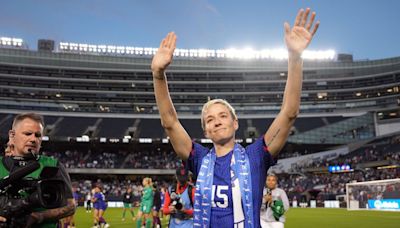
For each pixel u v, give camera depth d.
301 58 3.43
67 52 81.81
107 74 77.44
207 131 3.57
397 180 31.27
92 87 76.38
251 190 3.24
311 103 74.62
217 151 3.57
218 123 3.50
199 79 78.31
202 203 3.32
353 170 56.31
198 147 3.70
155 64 3.50
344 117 70.94
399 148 56.41
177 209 7.45
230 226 3.18
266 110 75.25
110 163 62.94
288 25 3.53
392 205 31.61
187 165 3.73
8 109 69.31
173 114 3.65
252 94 76.38
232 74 78.06
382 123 67.12
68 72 76.44
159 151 68.25
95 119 70.81
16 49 74.88
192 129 68.81
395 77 70.12
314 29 3.47
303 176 59.53
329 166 57.97
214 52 82.25
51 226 3.92
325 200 47.16
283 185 57.28
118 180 64.38
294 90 3.38
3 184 3.39
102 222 18.53
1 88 71.56
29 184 3.46
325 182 54.84
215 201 3.27
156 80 3.56
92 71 77.06
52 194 3.36
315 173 60.06
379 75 71.69
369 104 71.75
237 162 3.35
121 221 24.16
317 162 60.97
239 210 3.20
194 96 77.00
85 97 75.69
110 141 62.53
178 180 7.61
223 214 3.23
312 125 69.19
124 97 76.50
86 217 27.23
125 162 63.59
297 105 3.38
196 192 3.39
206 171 3.42
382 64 73.75
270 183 8.52
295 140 65.94
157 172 60.97
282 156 66.31
